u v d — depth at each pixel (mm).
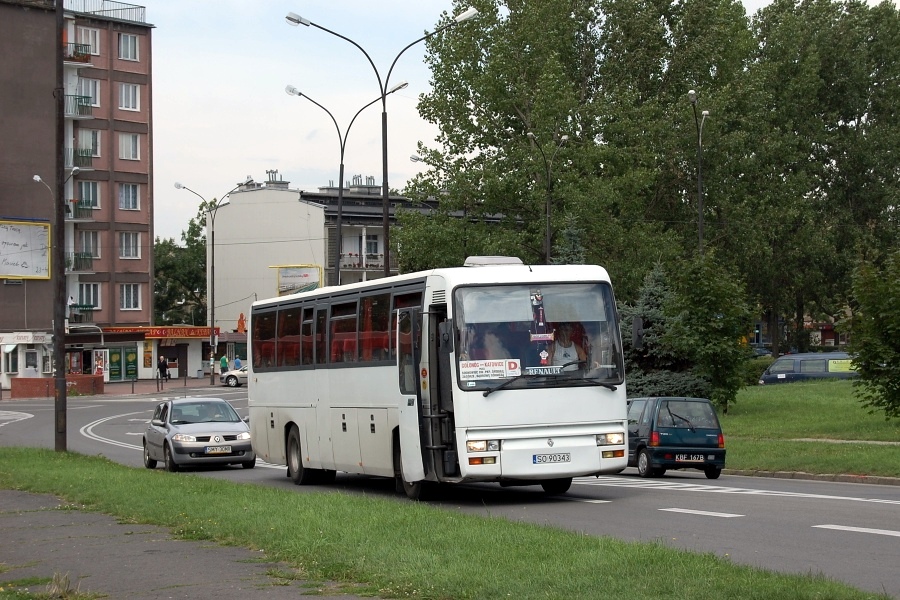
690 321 41188
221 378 86312
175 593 9930
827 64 84125
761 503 17609
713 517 15516
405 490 19719
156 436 29844
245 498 16859
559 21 64188
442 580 9602
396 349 19938
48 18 83938
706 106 66438
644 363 43562
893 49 84500
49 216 83688
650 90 70000
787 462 26219
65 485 20000
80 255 87312
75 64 85062
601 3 69375
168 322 129875
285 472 28641
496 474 17891
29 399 74312
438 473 18422
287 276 96562
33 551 12891
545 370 18297
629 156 62625
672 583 8961
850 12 86250
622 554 10461
